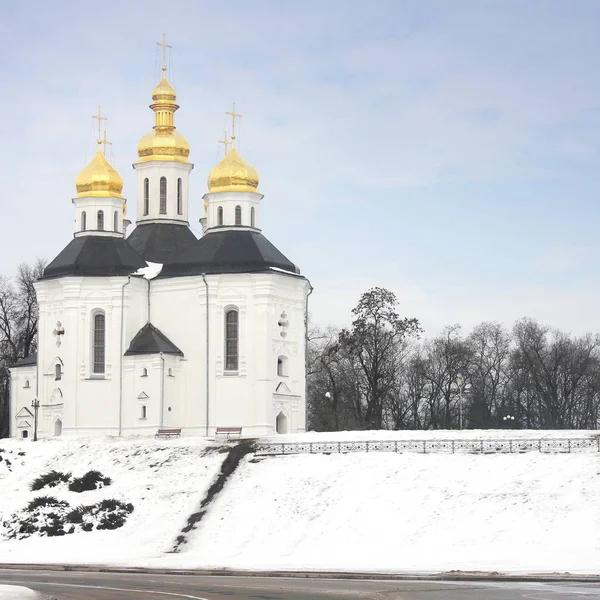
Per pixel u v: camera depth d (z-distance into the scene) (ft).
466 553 237.66
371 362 488.85
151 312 396.16
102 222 403.54
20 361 422.00
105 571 230.07
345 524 262.06
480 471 280.51
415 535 251.80
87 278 390.01
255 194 402.72
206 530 271.49
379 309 466.70
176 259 399.85
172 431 371.15
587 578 195.00
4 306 492.95
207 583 198.49
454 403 537.24
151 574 221.66
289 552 250.98
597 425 522.47
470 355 529.45
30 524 286.87
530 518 251.60
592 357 528.63
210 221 403.34
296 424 393.70
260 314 384.88
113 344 387.96
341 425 480.23
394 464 291.79
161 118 424.46
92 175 404.57
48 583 200.85
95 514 289.12
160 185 419.74
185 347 389.80
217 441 333.21
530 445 295.89
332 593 176.14
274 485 289.94
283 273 390.42
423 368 535.19
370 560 235.61
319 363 521.24
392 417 538.88
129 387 385.50
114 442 346.95
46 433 395.75
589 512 250.37
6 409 495.00
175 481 305.32
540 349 529.86
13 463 339.16
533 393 527.40
